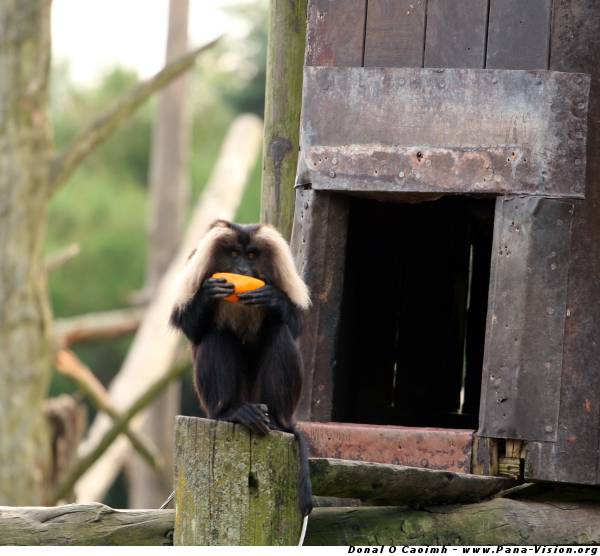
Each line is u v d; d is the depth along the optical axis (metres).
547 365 15.43
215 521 12.12
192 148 69.56
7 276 25.03
